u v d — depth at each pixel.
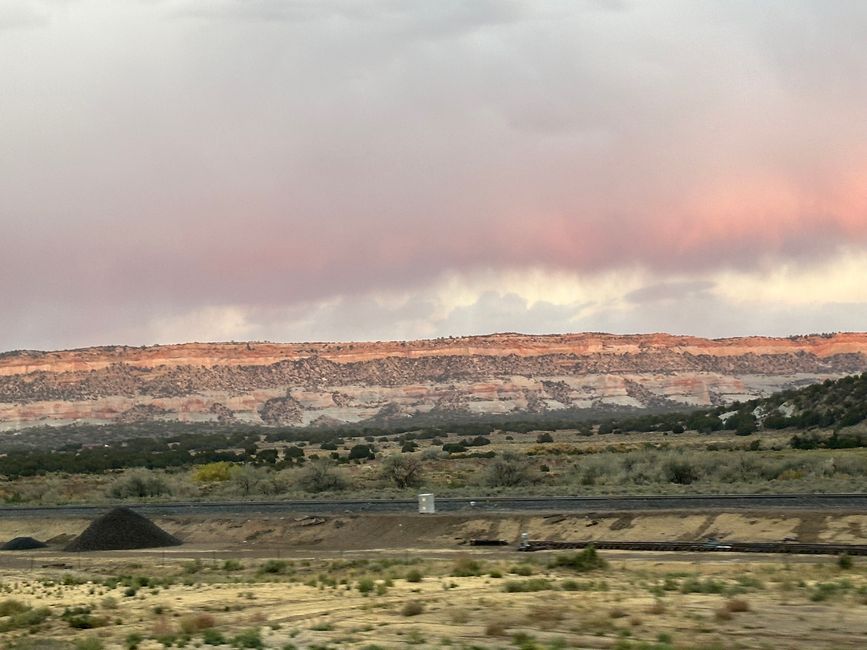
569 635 43.59
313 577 77.38
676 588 57.75
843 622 44.06
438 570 75.81
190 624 51.59
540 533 105.31
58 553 118.94
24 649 47.41
